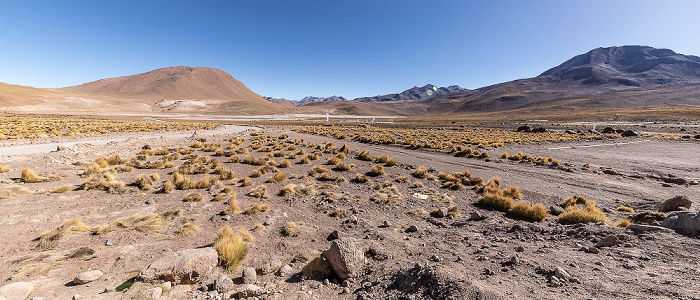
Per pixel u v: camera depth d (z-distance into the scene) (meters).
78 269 5.66
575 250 5.82
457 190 14.43
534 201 12.58
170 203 11.05
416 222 9.51
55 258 6.18
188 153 24.64
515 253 5.84
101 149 23.67
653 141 39.66
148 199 11.46
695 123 90.69
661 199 12.23
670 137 44.44
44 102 178.88
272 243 7.55
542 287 4.12
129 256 6.38
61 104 181.50
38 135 32.62
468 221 9.38
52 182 13.41
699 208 10.66
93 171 15.16
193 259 5.28
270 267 5.94
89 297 4.36
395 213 10.59
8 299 4.23
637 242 5.73
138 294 4.40
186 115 178.75
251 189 13.52
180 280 5.05
